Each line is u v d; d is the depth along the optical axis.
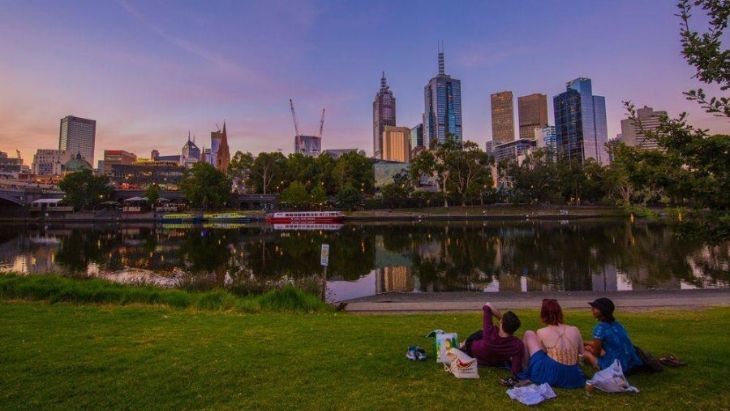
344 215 116.75
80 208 141.00
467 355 7.14
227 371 7.25
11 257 41.69
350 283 27.41
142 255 43.03
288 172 156.00
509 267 32.72
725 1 5.67
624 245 44.06
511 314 7.15
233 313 13.67
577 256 37.28
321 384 6.66
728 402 5.89
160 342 9.12
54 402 6.09
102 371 7.28
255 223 115.12
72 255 43.41
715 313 14.05
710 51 5.57
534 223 93.94
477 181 132.12
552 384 6.38
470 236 62.28
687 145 5.76
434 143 140.62
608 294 20.06
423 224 98.94
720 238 5.67
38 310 12.91
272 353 8.29
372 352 8.34
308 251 45.91
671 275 27.27
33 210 133.50
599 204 138.38
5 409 5.87
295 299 15.74
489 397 6.11
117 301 15.48
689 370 7.14
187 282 21.77
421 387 6.51
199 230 86.56
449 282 27.41
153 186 142.50
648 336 9.97
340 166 144.75
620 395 6.14
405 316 13.33
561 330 6.59
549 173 140.75
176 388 6.54
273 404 5.96
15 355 8.08
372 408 5.79
